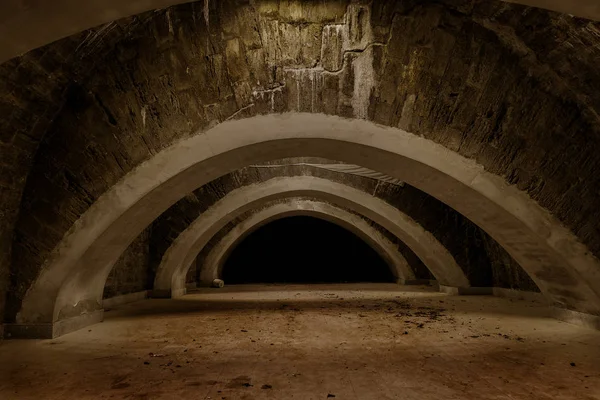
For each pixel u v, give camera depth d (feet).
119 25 16.17
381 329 19.02
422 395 10.19
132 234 20.98
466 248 35.50
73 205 18.11
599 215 16.61
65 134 17.98
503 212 17.90
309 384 11.10
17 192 17.69
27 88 15.76
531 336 17.29
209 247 46.37
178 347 15.69
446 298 32.50
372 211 35.06
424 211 34.94
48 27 8.69
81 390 10.84
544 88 16.49
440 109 17.53
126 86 17.72
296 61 17.76
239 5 17.31
